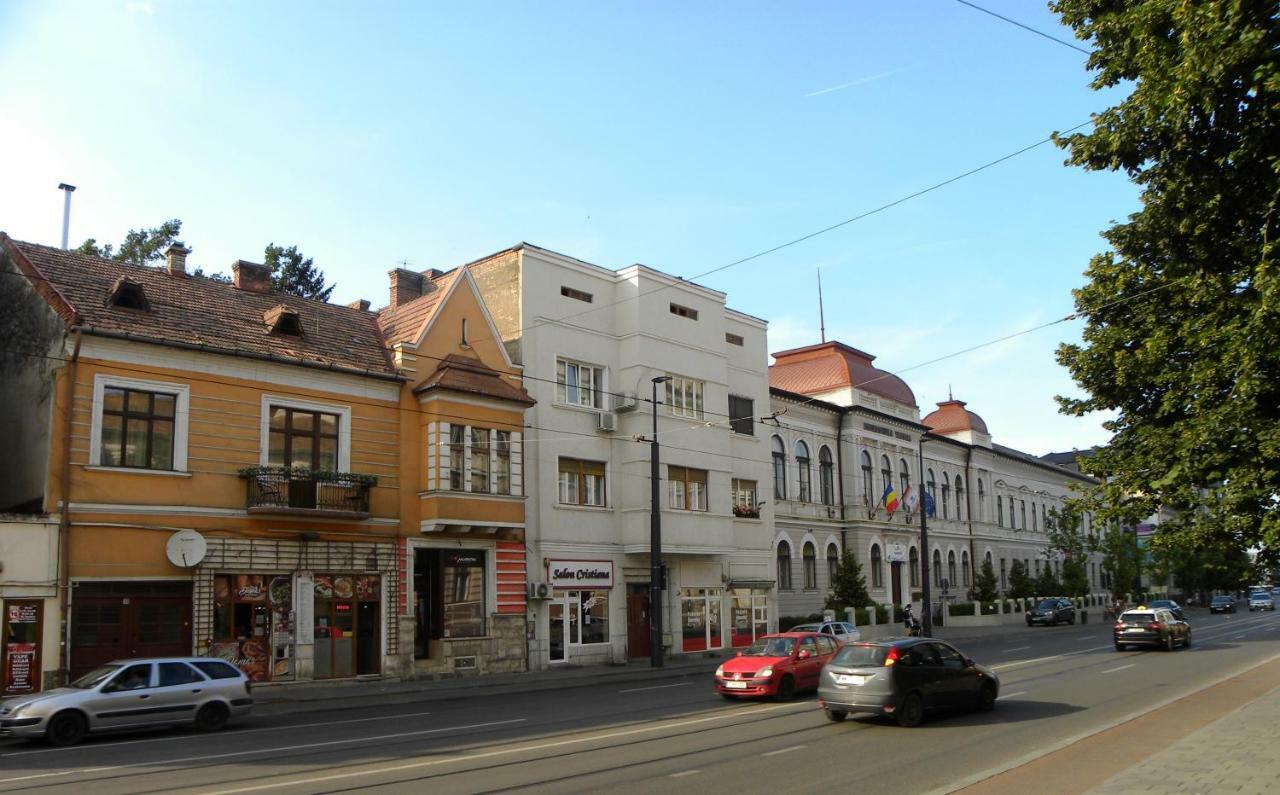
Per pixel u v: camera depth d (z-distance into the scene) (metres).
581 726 17.84
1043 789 11.34
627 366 36.66
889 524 54.09
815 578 48.88
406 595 28.77
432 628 30.11
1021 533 73.94
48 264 25.06
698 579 38.69
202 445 25.17
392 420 29.39
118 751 15.78
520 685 27.89
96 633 22.88
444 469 29.58
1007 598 64.81
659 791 11.70
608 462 35.97
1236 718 16.55
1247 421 11.42
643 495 35.72
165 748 16.03
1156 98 10.44
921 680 17.41
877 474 54.84
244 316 28.02
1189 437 11.96
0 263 25.91
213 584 24.86
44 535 22.23
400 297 35.03
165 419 24.81
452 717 19.88
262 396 26.59
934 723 17.45
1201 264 12.13
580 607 33.97
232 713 19.08
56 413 22.98
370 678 27.42
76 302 24.02
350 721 19.56
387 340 31.44
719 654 38.22
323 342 29.11
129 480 23.75
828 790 11.73
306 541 26.77
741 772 12.93
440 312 31.17
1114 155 11.65
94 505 23.08
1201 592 94.69
